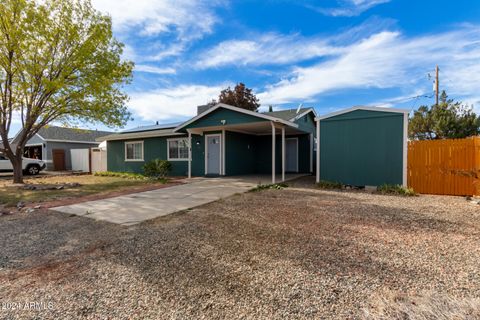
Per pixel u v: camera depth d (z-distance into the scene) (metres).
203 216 5.11
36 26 9.54
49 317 2.10
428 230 3.99
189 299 2.29
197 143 13.73
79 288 2.54
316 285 2.44
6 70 9.77
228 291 2.40
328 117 8.98
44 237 4.14
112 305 2.24
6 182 11.69
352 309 2.08
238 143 13.88
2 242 3.94
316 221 4.56
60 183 11.10
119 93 11.89
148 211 5.75
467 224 4.29
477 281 2.46
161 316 2.07
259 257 3.10
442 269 2.71
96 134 25.47
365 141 8.41
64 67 10.24
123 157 16.94
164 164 12.58
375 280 2.51
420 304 2.12
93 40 10.52
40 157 22.39
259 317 2.02
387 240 3.57
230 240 3.70
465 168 7.19
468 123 15.52
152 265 2.98
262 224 4.44
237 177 12.37
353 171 8.60
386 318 1.96
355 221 4.53
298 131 13.77
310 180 10.94
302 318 1.99
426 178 7.72
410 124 17.73
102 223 4.89
